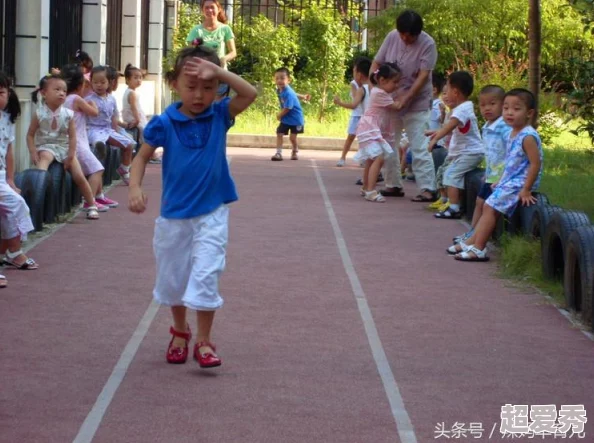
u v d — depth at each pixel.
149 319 7.14
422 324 7.23
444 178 11.85
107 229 10.56
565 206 11.99
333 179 15.53
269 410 5.45
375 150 13.00
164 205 5.98
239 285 8.19
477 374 6.15
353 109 16.94
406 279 8.63
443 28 24.19
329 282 8.42
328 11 25.80
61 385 5.75
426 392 5.80
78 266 8.72
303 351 6.50
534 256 8.88
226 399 5.60
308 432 5.16
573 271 7.54
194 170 5.90
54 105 10.73
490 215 9.38
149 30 22.73
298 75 25.84
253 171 16.30
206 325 6.04
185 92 5.90
